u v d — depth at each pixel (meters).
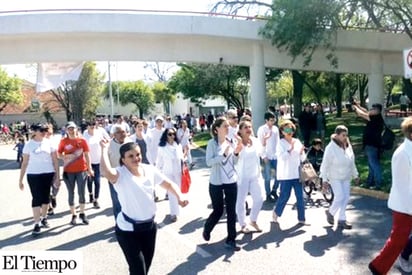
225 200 6.64
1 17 21.94
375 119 10.62
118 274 5.75
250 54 24.98
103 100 84.00
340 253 6.23
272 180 11.08
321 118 18.92
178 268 5.88
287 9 20.42
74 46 24.05
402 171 4.89
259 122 24.91
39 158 8.02
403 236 4.97
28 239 7.65
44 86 24.67
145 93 82.94
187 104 93.56
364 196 10.29
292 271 5.59
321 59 25.94
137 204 4.36
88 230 8.11
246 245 6.79
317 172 11.09
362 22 24.88
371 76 26.72
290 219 8.34
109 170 4.30
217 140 6.66
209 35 22.86
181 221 8.54
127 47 24.23
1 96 63.75
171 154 8.78
